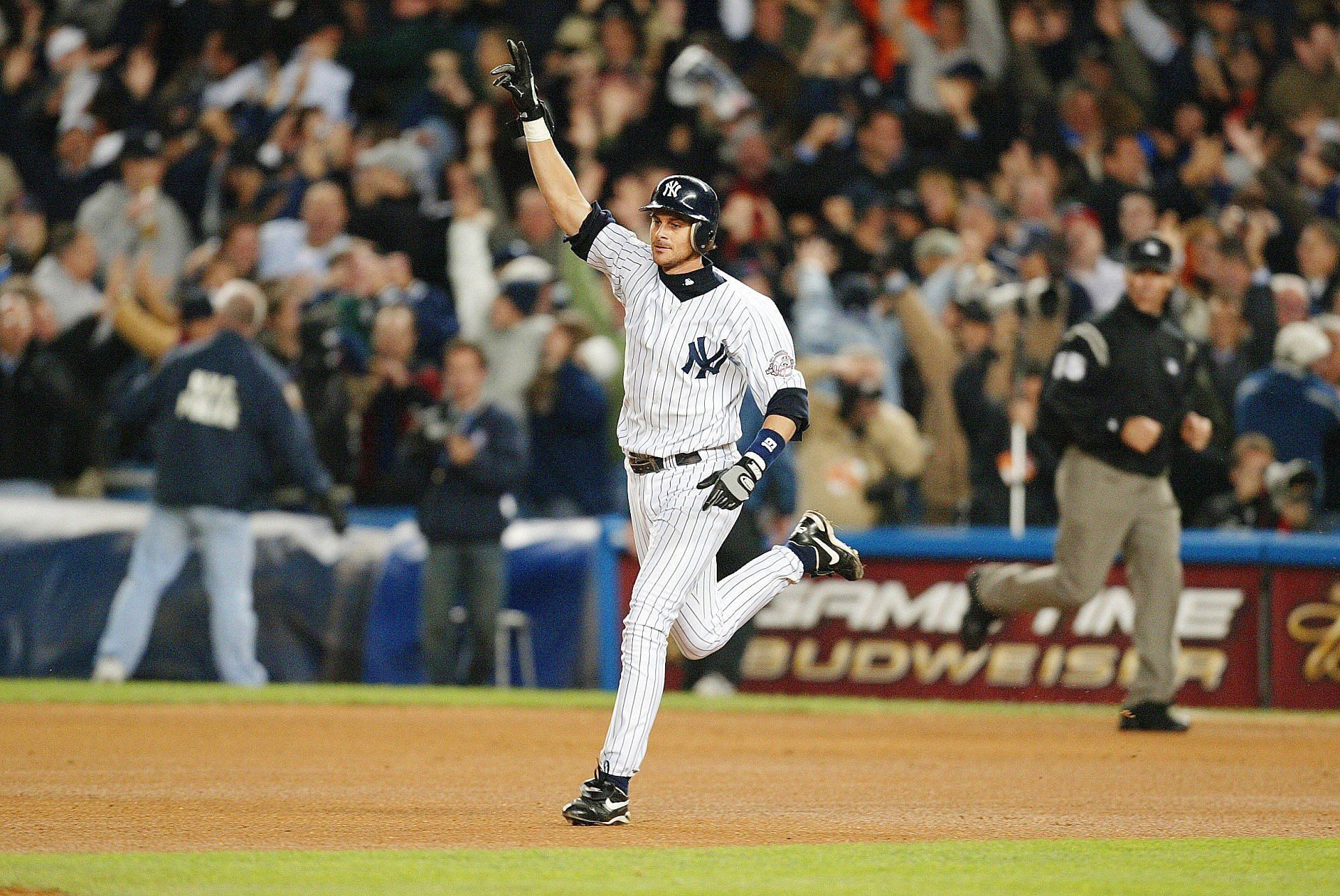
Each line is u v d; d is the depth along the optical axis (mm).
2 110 63719
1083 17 67250
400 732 32406
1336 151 63625
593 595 47594
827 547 20297
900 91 65438
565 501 49781
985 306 50125
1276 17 66938
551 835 18203
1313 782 25578
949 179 57594
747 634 47031
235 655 46031
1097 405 34219
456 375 45938
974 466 49969
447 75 60188
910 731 34656
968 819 20422
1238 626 46031
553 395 49375
